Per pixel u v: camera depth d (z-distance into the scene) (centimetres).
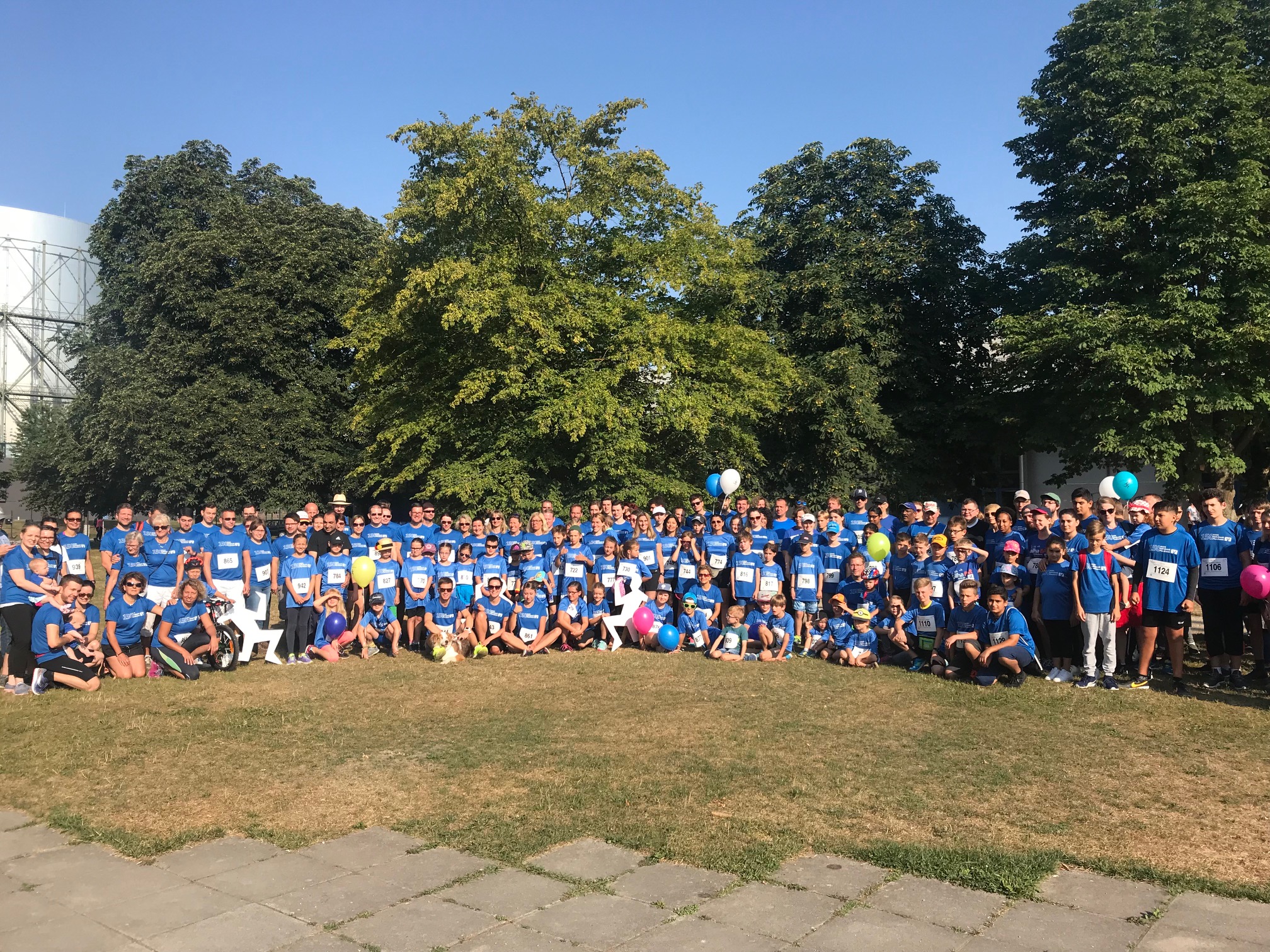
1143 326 2033
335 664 1220
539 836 567
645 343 2036
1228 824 574
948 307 2816
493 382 1950
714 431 2333
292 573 1242
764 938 432
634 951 421
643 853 542
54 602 1049
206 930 448
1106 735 794
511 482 1972
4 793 674
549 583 1349
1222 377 2038
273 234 3036
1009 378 2538
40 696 1012
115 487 3325
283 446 2888
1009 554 1133
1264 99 2095
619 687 1037
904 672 1104
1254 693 950
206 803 644
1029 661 1005
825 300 2736
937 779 675
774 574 1313
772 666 1159
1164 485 2362
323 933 444
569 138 2148
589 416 1900
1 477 4941
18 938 441
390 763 736
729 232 2409
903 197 2853
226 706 955
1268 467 2538
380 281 2175
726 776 684
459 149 2050
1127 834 559
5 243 5594
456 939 436
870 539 1260
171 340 2975
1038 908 459
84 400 3266
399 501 3111
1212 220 1988
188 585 1144
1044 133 2436
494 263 1978
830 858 530
